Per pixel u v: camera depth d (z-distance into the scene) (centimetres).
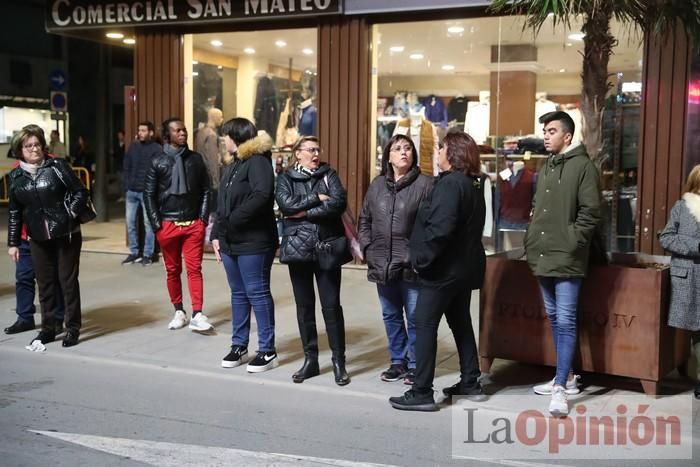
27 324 750
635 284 549
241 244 612
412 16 1037
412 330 584
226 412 538
